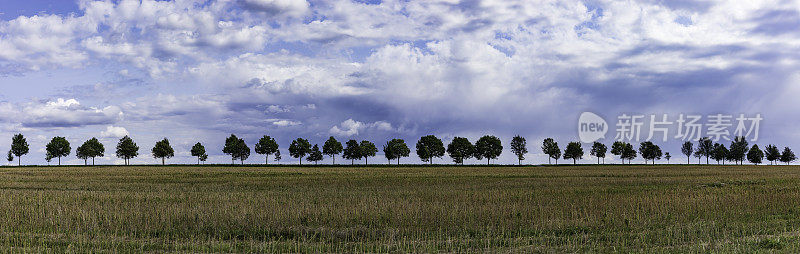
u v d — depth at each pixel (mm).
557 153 135375
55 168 82750
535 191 31172
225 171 66688
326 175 56062
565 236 14969
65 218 17719
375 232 15727
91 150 121750
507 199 25625
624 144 139375
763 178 47188
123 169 76125
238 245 14055
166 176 53188
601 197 25312
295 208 20453
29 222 17406
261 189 34938
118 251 13242
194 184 40312
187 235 15453
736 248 12594
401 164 123750
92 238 14875
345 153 124812
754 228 15797
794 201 22375
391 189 34031
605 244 13812
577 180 44594
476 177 50875
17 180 46062
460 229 16203
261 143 126375
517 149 133375
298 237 14961
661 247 13188
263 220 17438
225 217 17984
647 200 22594
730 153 141375
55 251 13000
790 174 56844
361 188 35125
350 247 13852
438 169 80312
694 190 31328
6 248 13148
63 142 118000
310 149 124625
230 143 130625
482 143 128250
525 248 13484
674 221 17469
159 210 19625
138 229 16109
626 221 17078
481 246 13820
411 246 13867
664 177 50594
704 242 13672
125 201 25266
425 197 26906
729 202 21812
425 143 127250
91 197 27406
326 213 19219
